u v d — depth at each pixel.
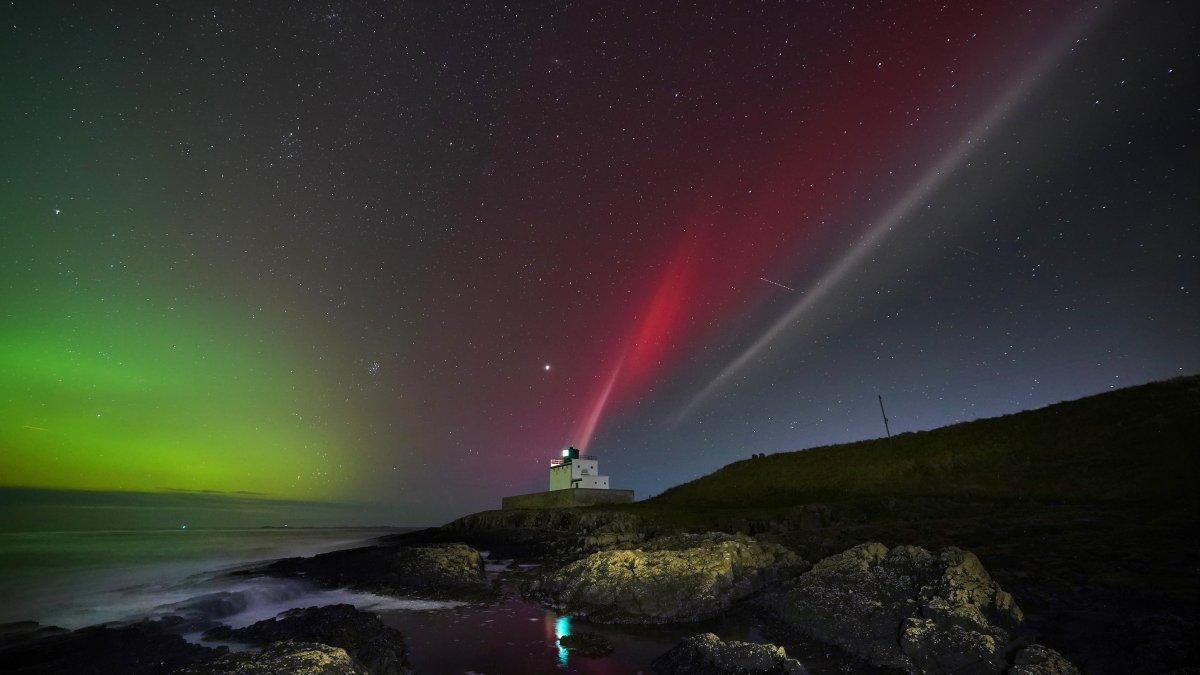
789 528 30.42
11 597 24.12
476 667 12.53
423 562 23.98
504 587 22.58
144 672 12.10
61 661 12.76
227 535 76.56
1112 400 37.09
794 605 14.92
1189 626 10.24
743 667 11.07
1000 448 36.72
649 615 16.31
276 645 10.68
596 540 33.31
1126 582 13.99
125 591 25.17
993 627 11.23
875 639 12.38
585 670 12.24
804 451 50.97
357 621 14.70
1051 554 17.28
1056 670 9.33
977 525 23.27
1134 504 24.09
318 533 85.88
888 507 30.61
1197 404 32.47
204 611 19.23
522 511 51.69
